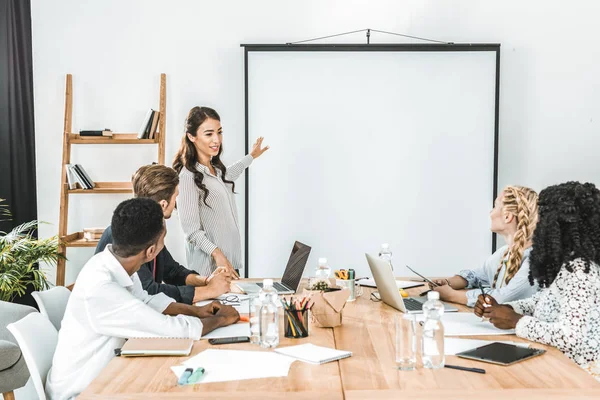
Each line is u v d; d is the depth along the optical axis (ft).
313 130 15.29
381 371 6.24
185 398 5.62
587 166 15.33
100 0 15.37
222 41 15.46
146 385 5.90
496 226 9.55
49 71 15.43
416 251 15.37
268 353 6.85
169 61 15.47
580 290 7.12
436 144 15.23
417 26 15.30
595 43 15.16
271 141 15.31
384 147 15.28
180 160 12.35
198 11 15.40
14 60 15.21
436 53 15.11
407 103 15.19
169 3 15.39
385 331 7.80
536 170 15.39
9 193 15.29
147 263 9.96
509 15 15.21
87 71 15.46
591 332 7.16
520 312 8.21
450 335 7.55
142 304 7.30
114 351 7.04
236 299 9.68
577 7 15.14
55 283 15.79
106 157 15.71
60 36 15.39
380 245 15.38
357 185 15.35
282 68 15.19
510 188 9.39
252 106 15.26
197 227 11.94
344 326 8.09
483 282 10.56
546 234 7.51
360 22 15.35
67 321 7.29
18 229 14.34
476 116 15.14
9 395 10.13
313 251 15.43
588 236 7.34
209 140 12.09
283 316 8.39
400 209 15.33
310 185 15.38
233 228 12.70
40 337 7.77
